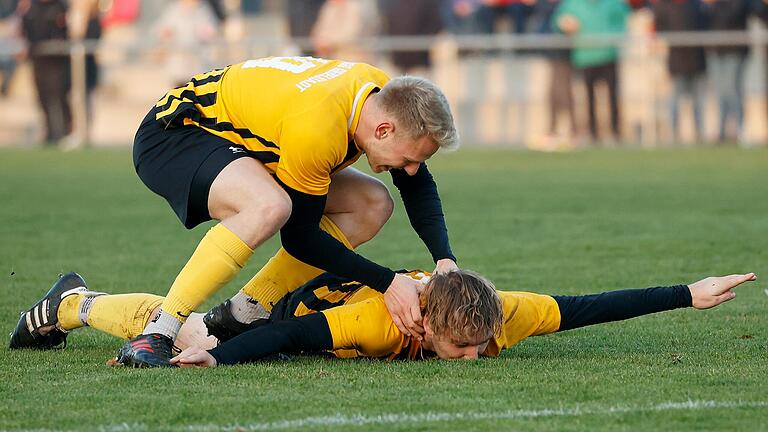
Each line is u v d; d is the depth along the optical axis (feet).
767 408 49.34
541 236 112.68
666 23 210.59
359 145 58.13
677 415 48.26
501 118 229.86
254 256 103.40
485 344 59.16
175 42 222.69
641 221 123.54
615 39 213.66
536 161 201.05
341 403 50.24
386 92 57.16
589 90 218.18
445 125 56.65
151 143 60.80
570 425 46.85
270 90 58.54
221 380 54.29
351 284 62.03
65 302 63.00
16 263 96.63
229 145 59.26
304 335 58.29
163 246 107.55
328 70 59.16
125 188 161.38
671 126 215.92
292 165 57.06
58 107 233.14
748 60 210.38
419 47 222.69
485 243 108.17
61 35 230.68
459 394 51.80
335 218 64.95
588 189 157.69
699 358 60.18
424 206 64.64
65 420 47.85
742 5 208.85
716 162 191.21
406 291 58.18
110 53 231.09
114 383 53.93
